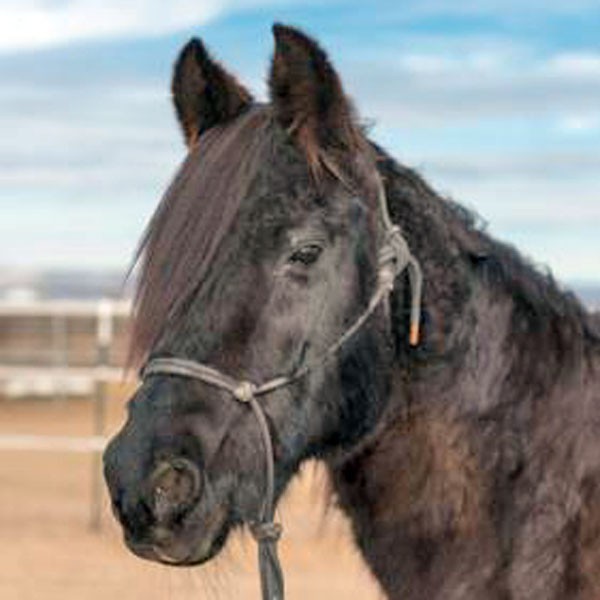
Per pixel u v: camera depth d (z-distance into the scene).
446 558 5.91
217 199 5.54
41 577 16.97
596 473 5.91
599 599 5.77
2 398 38.50
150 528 5.35
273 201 5.58
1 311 22.91
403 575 5.98
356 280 5.68
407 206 6.02
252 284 5.50
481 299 6.04
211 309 5.47
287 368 5.54
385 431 5.94
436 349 5.91
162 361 5.47
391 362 5.84
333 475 6.13
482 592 5.84
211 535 5.46
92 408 36.50
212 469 5.45
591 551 5.81
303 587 16.17
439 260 5.99
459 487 5.91
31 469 28.22
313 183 5.64
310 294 5.57
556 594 5.78
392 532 5.98
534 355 6.05
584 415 5.99
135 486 5.32
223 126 5.82
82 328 37.59
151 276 5.52
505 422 5.96
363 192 5.79
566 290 6.34
